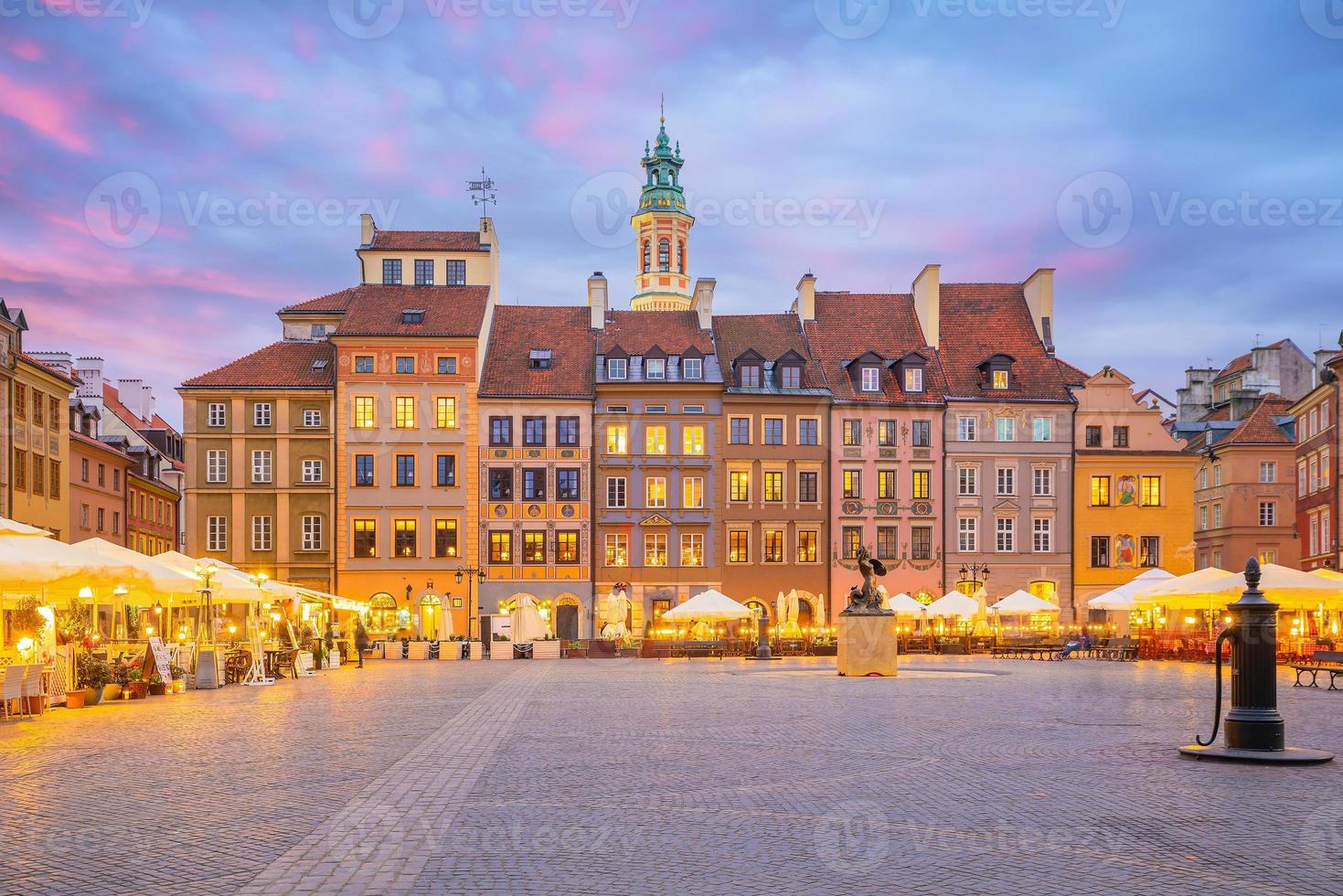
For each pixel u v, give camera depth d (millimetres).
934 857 10258
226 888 9273
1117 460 70875
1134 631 58344
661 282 129750
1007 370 71750
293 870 9805
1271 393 83750
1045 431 71000
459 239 75312
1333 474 61688
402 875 9664
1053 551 70438
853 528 69812
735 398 69062
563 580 67688
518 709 24156
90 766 15742
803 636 59344
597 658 54062
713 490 68688
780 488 69438
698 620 66688
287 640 44469
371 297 71188
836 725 20469
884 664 34969
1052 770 15055
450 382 68125
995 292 77250
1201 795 13203
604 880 9523
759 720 21359
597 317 72875
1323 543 64250
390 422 67938
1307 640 42062
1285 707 24094
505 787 13852
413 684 33625
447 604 67312
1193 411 94625
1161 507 70938
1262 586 36250
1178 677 34094
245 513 67938
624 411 68688
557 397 68188
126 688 28234
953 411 70625
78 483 60562
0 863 10078
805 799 13000
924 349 73188
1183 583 38688
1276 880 9430
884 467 70062
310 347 71625
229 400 68375
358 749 17547
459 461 68000
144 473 73875
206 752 17266
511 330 72875
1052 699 25828
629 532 68312
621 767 15445
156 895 9070
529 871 9789
